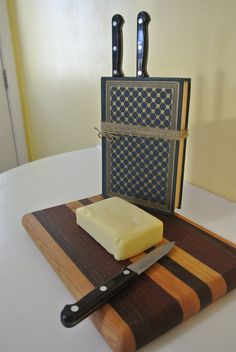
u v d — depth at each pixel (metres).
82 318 0.32
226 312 0.37
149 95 0.51
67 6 1.04
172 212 0.55
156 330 0.33
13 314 0.36
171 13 0.66
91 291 0.35
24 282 0.42
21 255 0.48
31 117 1.72
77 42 1.05
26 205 0.65
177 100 0.49
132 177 0.59
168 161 0.53
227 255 0.44
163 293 0.36
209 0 0.57
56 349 0.32
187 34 0.64
